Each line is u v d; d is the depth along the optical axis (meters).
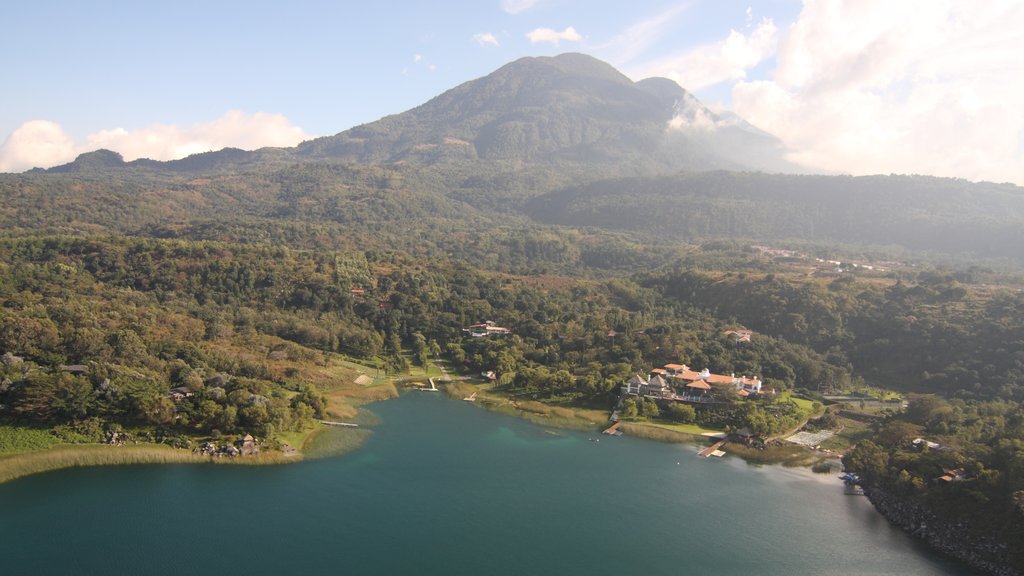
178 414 149.12
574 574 109.06
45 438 135.00
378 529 119.94
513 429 181.75
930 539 123.50
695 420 190.38
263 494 130.62
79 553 105.75
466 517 126.81
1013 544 111.62
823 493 145.62
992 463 131.75
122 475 131.75
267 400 159.88
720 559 115.81
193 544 110.56
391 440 167.25
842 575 111.62
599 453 165.88
